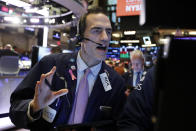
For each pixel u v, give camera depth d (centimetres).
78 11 475
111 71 86
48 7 483
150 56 170
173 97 29
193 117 28
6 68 368
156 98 30
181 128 29
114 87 80
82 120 73
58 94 58
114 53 392
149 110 63
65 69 78
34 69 81
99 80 78
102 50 73
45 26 636
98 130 57
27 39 952
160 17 29
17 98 76
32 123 68
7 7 490
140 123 63
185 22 29
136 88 72
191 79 29
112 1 828
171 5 28
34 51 266
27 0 447
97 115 74
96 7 77
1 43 843
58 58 82
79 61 79
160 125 29
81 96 75
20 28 906
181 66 29
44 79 56
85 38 74
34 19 592
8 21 593
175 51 29
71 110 74
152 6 29
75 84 76
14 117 70
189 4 28
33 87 77
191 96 28
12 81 361
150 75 68
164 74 29
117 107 77
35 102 58
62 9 501
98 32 71
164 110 29
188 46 29
